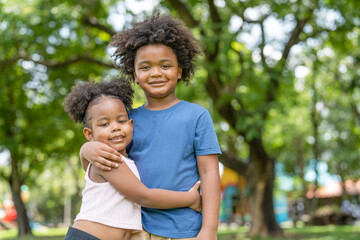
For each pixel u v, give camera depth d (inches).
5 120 495.8
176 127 85.8
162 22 90.0
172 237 82.3
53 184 1206.3
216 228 81.0
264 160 438.3
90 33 410.0
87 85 90.5
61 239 439.5
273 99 380.8
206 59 323.0
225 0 379.2
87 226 80.4
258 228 451.8
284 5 367.2
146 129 87.6
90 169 84.8
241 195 829.8
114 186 80.9
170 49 89.0
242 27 368.2
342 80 590.9
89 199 82.5
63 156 547.8
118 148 83.3
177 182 83.9
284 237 434.6
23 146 522.0
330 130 813.2
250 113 366.3
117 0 383.6
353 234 465.1
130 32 91.1
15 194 538.6
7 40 363.3
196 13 396.2
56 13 339.6
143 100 308.2
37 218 1482.5
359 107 749.3
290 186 1079.0
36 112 494.9
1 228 929.5
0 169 561.9
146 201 80.0
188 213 83.7
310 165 951.6
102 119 83.7
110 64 393.7
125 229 81.8
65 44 386.3
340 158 805.9
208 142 85.7
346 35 400.8
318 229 614.9
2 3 343.0
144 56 87.8
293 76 357.4
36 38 367.6
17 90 471.2
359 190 977.5
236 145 674.8
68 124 465.1
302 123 786.8
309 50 458.0
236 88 369.4
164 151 84.9
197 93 384.2
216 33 317.4
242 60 349.4
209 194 82.7
